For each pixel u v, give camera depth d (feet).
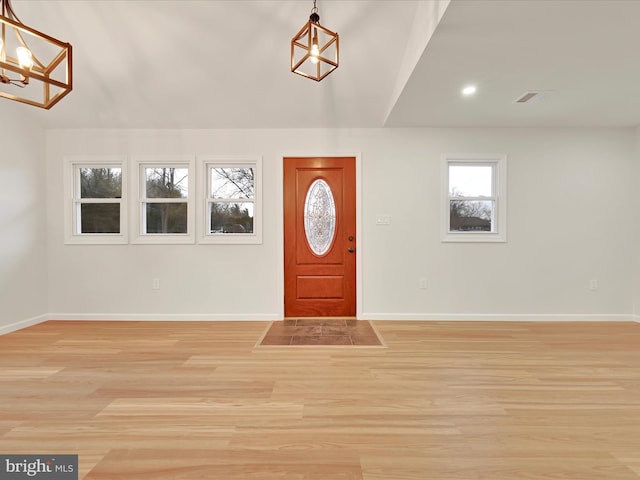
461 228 14.92
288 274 14.87
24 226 13.42
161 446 5.81
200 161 14.60
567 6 6.89
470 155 14.51
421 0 8.77
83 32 10.37
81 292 14.58
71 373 8.86
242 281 14.65
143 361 9.71
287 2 9.45
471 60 9.05
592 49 8.48
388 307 14.64
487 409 7.07
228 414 6.84
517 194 14.51
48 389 7.93
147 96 12.78
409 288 14.64
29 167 13.65
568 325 13.73
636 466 5.38
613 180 14.43
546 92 11.03
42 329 13.06
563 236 14.51
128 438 6.03
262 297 14.66
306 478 5.09
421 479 5.08
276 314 14.61
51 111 13.50
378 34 10.15
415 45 9.43
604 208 14.44
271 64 11.42
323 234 14.87
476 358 9.98
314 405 7.21
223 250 14.64
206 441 5.95
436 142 14.55
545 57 8.88
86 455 5.57
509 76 9.93
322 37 10.33
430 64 9.28
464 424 6.52
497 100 11.66
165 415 6.79
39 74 5.34
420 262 14.62
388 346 11.07
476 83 10.39
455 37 8.00
